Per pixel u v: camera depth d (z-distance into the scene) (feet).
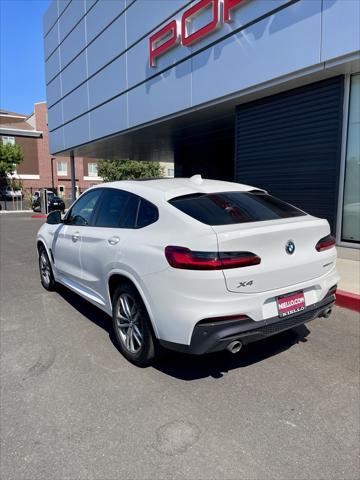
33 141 158.61
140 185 12.39
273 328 9.66
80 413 8.97
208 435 8.11
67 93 49.14
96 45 40.37
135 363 11.28
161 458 7.45
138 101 34.81
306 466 7.20
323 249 10.96
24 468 7.25
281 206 12.17
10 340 13.30
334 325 14.10
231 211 10.62
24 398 9.64
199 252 8.98
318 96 22.41
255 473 7.03
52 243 17.30
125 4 34.45
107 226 12.78
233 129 38.45
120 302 11.76
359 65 19.48
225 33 24.94
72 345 12.80
